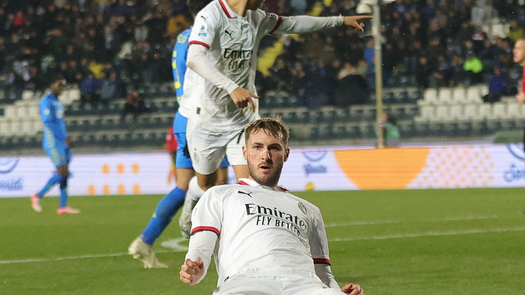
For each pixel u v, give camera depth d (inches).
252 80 306.0
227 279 164.4
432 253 357.7
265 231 167.8
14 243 444.5
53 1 1246.9
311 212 178.5
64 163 657.6
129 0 1234.0
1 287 287.4
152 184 940.6
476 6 1167.6
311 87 1076.5
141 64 1167.0
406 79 1104.2
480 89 1088.2
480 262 325.4
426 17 1147.3
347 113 1061.1
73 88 1178.6
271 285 159.0
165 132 1087.6
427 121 1056.8
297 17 310.3
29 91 1187.3
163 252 394.9
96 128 1102.4
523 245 378.9
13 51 1220.5
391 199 724.0
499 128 1029.8
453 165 895.1
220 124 306.3
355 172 910.4
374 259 342.6
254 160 178.1
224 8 286.0
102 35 1218.0
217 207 172.1
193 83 310.8
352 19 319.6
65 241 451.2
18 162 950.4
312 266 168.6
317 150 920.9
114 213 652.1
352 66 1113.4
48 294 270.5
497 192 787.4
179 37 341.1
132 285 285.6
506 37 1144.2
